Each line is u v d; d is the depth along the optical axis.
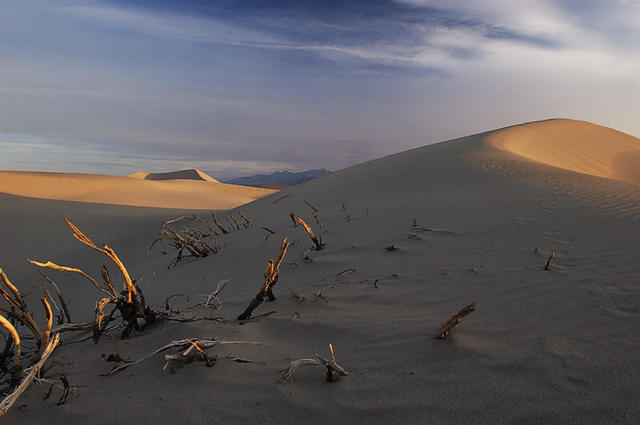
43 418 2.09
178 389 2.26
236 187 66.44
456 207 6.98
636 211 5.55
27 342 3.75
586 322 2.68
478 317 2.93
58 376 2.57
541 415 1.80
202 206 40.34
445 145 18.73
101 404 2.18
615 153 26.03
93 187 44.44
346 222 7.29
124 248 12.12
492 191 8.23
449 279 3.85
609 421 1.72
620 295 3.04
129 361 2.72
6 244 13.27
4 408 2.03
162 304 4.71
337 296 3.74
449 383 2.10
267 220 9.96
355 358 2.48
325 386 2.16
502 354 2.35
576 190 7.44
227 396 2.14
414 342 2.61
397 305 3.36
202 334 2.98
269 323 3.24
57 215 17.05
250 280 5.08
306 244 6.33
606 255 3.97
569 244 4.46
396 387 2.11
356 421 1.86
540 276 3.63
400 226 6.27
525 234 5.04
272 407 2.01
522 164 11.81
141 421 1.99
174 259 8.12
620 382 1.98
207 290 5.09
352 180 13.59
